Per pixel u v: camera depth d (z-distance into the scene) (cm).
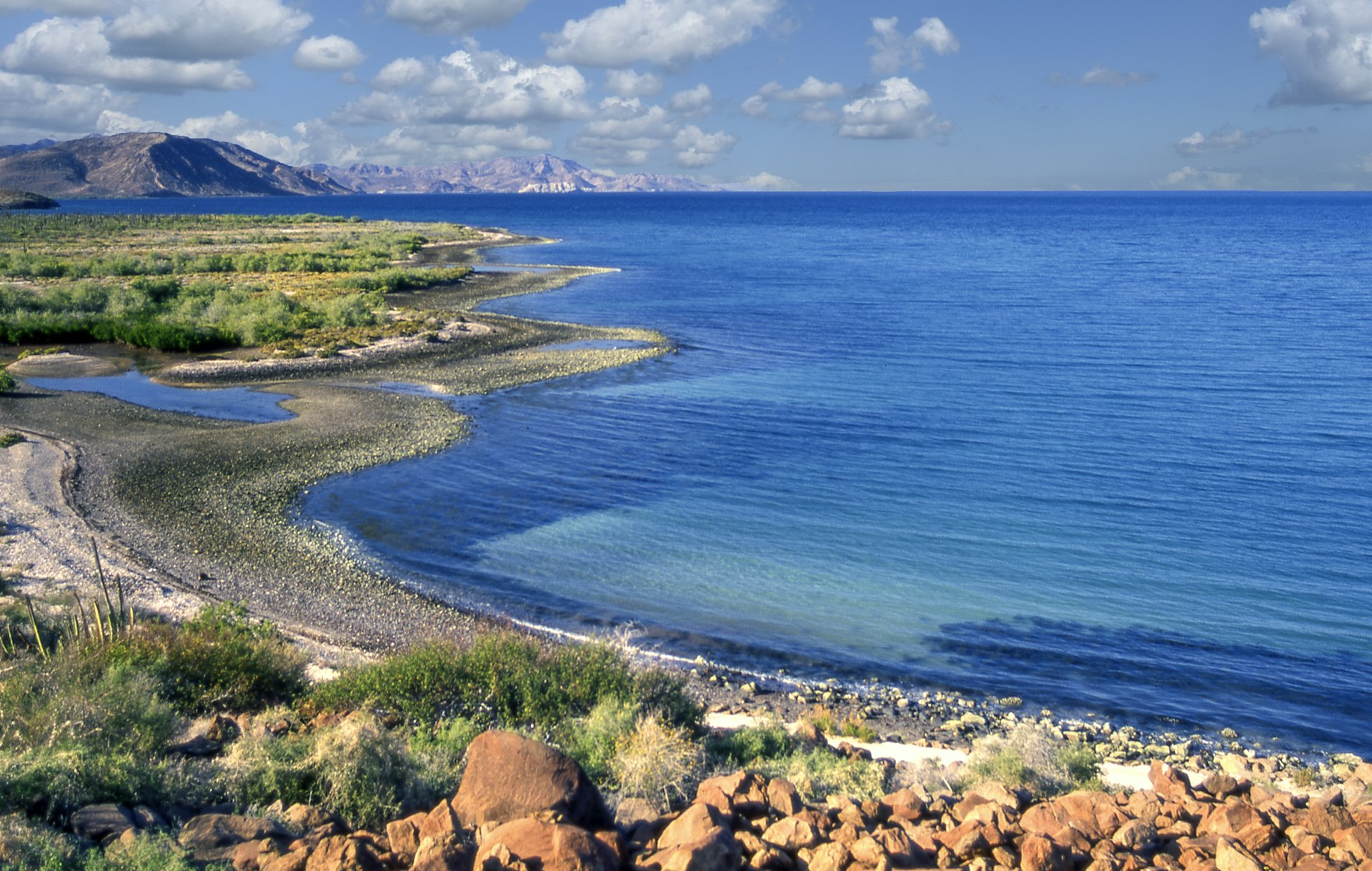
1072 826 697
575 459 3419
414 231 16950
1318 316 7056
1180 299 8125
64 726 852
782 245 15275
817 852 619
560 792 677
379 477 3133
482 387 4622
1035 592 2305
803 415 4131
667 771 865
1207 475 3269
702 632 2058
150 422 3803
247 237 14338
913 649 2000
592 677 1289
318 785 808
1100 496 3050
